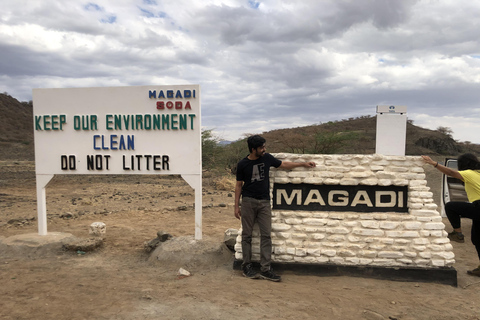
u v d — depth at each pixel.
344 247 5.24
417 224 5.21
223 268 5.54
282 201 5.51
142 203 11.95
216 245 6.00
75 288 4.64
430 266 5.12
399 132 7.11
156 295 4.39
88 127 6.41
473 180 5.12
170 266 5.61
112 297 4.33
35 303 4.15
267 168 5.17
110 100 6.34
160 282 4.90
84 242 6.50
